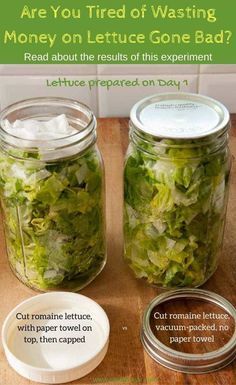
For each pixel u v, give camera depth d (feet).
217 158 2.08
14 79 3.08
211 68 3.06
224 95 3.16
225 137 2.08
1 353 2.10
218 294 2.30
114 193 2.69
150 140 2.03
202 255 2.21
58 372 2.00
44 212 2.09
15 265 2.30
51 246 2.16
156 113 2.15
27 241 2.17
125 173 2.17
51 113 2.29
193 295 2.27
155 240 2.18
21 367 2.02
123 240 2.42
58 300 2.24
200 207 2.10
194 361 2.04
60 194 2.06
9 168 2.09
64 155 2.04
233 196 2.65
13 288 2.32
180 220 2.11
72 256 2.20
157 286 2.31
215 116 2.13
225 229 2.52
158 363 2.08
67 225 2.12
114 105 3.17
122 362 2.08
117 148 2.93
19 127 2.15
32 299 2.21
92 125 2.11
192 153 2.02
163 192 2.06
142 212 2.15
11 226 2.19
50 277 2.23
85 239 2.19
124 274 2.37
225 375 2.05
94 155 2.16
